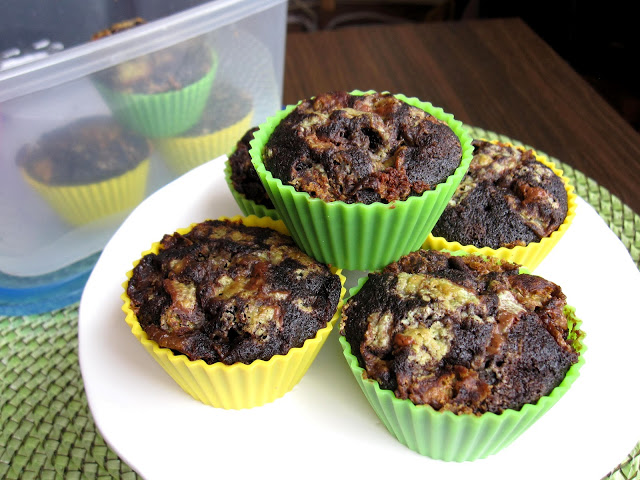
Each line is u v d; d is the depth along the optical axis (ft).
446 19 1.49
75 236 0.82
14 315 0.74
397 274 0.53
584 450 0.49
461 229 0.61
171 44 0.74
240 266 0.54
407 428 0.48
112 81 0.75
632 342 0.56
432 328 0.48
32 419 0.63
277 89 0.93
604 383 0.53
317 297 0.53
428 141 0.54
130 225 0.68
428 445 0.48
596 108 0.96
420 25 1.15
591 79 1.01
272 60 0.89
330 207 0.52
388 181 0.52
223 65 0.85
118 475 0.58
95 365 0.56
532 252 0.61
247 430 0.52
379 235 0.55
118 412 0.52
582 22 1.06
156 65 0.79
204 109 0.86
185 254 0.55
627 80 1.00
